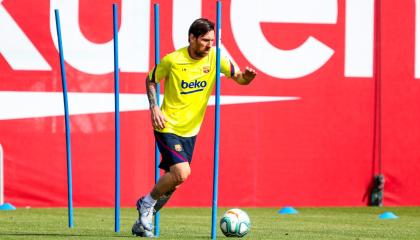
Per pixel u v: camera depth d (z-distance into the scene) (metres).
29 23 35.03
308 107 37.09
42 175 35.16
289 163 37.00
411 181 37.81
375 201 37.50
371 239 22.30
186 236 21.81
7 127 34.84
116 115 22.61
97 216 31.11
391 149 37.69
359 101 37.41
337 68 37.25
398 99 37.69
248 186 36.69
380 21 37.56
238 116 36.50
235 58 36.47
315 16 37.09
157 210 21.58
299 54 37.00
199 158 36.28
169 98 20.23
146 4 35.84
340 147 37.31
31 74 35.03
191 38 19.67
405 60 37.75
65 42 35.25
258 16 36.66
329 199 37.28
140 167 35.91
